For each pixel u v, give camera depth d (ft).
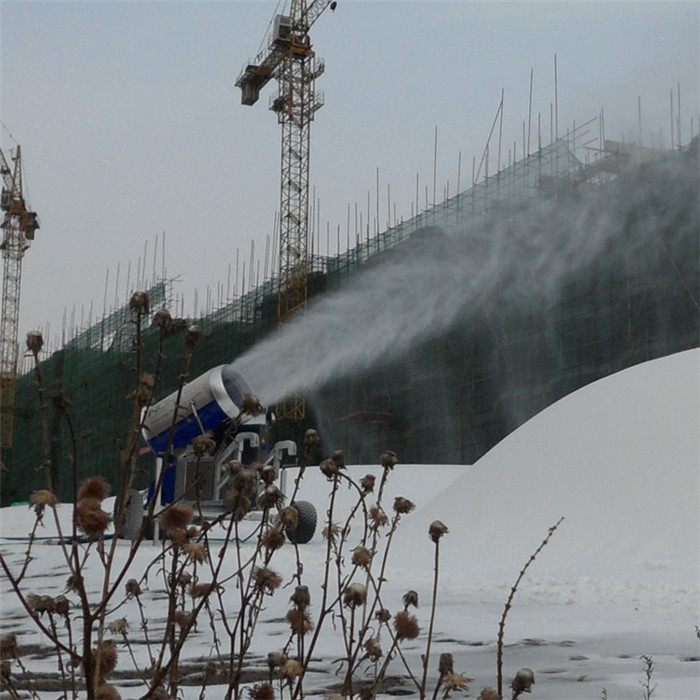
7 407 326.44
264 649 26.32
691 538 52.42
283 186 289.74
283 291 252.62
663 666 23.79
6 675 6.73
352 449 225.35
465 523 65.77
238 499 7.45
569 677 22.22
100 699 5.75
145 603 37.35
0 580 47.14
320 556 58.18
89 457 274.57
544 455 68.69
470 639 29.27
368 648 8.05
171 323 6.54
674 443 62.80
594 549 55.01
